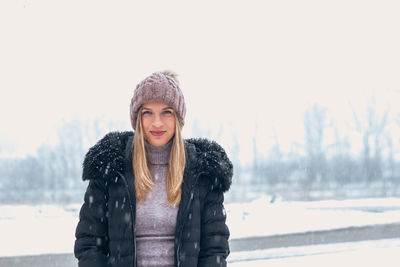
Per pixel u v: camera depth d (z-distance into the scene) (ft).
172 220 6.41
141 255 6.31
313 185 191.83
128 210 6.23
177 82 6.92
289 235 41.52
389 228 46.16
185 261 6.19
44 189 175.01
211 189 6.57
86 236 6.37
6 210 75.82
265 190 171.01
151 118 6.55
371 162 203.82
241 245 35.94
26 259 30.25
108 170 6.25
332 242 37.50
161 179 6.59
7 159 181.88
